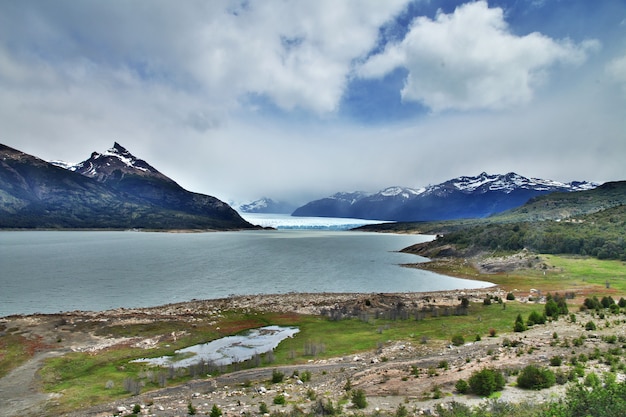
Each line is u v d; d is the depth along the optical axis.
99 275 128.00
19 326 65.25
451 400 30.20
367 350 53.03
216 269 146.62
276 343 59.06
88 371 47.56
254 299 91.19
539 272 122.12
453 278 129.25
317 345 54.50
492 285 114.00
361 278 129.38
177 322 69.62
